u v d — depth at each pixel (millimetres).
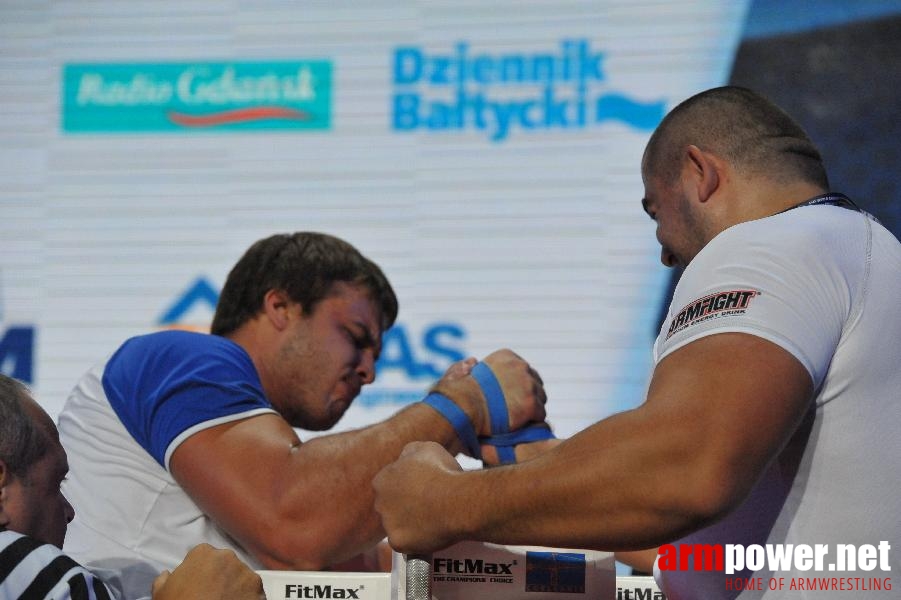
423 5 7742
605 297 7324
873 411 1871
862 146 7258
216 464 2684
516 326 7355
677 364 1788
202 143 7797
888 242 2035
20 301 7742
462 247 7484
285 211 7668
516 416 2756
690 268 1962
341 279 3369
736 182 2166
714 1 7520
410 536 1943
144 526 2832
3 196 7855
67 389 7633
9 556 2059
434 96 7660
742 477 1675
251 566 2875
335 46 7781
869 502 1862
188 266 7699
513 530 1824
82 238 7781
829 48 7383
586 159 7465
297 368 3291
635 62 7520
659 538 1723
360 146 7668
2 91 7969
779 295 1799
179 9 7945
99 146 7871
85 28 7996
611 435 1747
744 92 2277
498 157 7539
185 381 2799
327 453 2666
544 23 7633
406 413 2738
